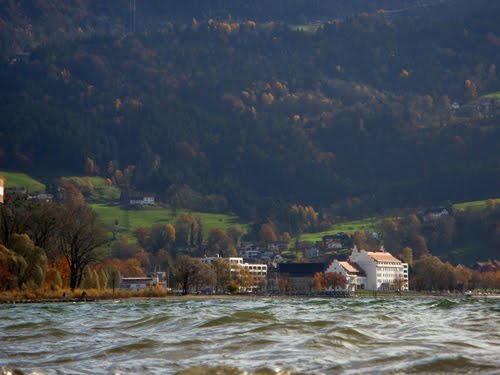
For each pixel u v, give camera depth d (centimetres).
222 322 16438
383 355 10238
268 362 9844
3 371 9144
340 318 18400
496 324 16050
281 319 17538
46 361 10381
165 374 9131
